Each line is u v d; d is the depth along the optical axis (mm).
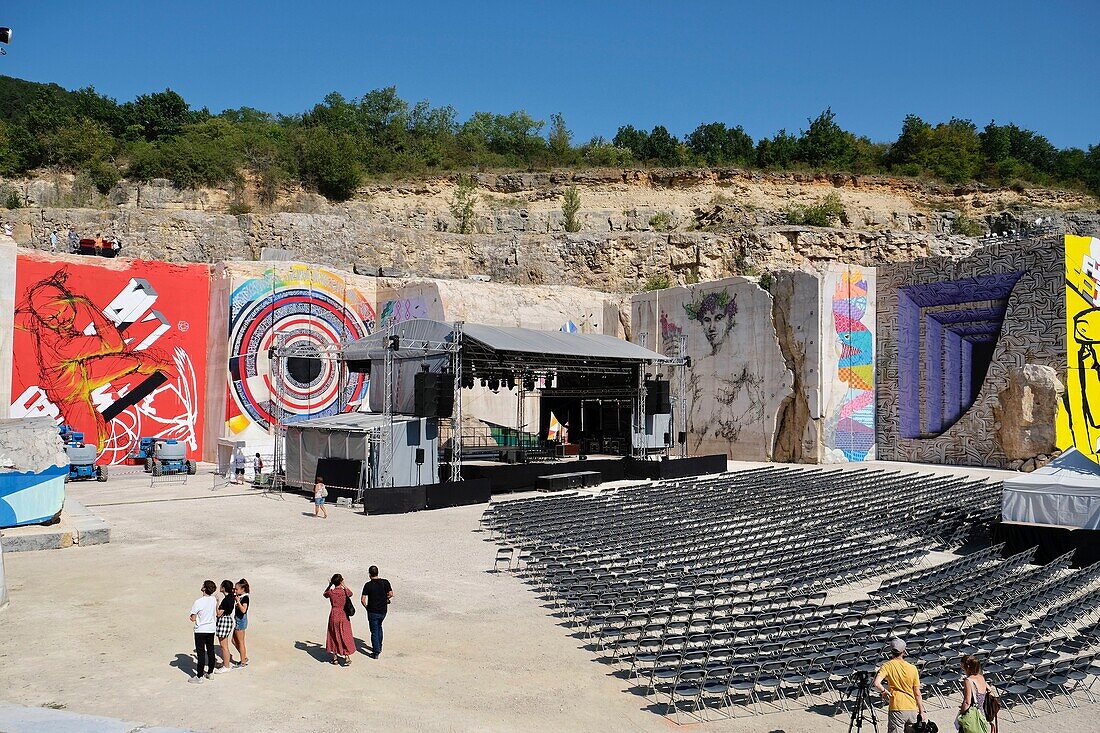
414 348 31906
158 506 28266
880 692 9820
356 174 65500
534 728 10469
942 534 23094
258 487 33219
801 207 69062
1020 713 11328
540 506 27422
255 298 41625
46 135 58688
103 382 38656
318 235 53562
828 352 41281
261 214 53500
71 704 10750
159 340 40531
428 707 11070
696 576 17453
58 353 37344
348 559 20000
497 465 37625
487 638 14133
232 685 11633
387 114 84688
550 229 65562
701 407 46969
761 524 23969
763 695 11562
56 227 48531
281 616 15188
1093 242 37000
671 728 10586
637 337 51219
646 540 21906
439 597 16703
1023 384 36625
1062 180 80875
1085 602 14914
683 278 58250
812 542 21641
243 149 62688
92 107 71375
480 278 50938
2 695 11016
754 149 85812
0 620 14562
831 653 12695
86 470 34844
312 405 43625
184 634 13922
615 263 58031
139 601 15906
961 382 39844
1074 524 20594
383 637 14125
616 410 47219
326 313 44562
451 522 25203
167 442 37281
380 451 28953
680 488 31688
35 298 36781
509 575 18531
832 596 17156
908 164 80000
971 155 81062
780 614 14648
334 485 29938
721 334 45750
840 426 41594
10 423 23469
